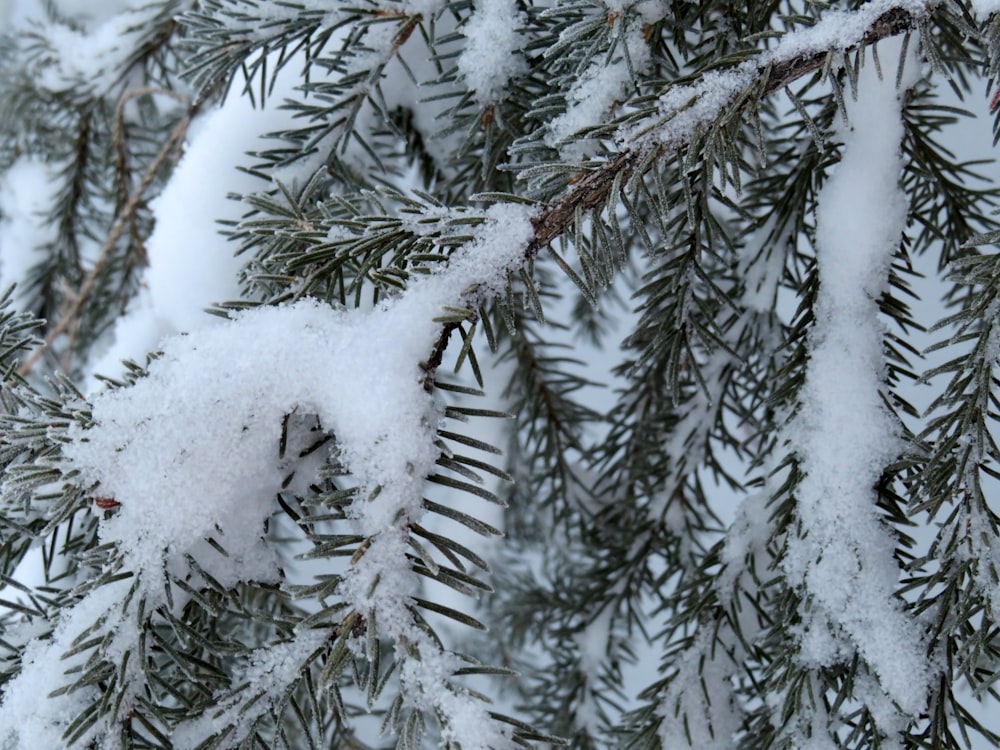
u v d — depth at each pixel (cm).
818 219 28
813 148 31
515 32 29
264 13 29
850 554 25
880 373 27
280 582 25
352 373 23
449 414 23
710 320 29
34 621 26
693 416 37
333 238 26
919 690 24
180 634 23
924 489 24
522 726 22
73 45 53
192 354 23
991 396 23
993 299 23
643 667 68
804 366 27
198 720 24
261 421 24
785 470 30
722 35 28
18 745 23
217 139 35
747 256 34
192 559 23
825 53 24
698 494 38
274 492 24
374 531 22
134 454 23
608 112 27
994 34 24
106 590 24
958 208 31
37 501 26
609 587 43
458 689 21
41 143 59
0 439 24
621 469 41
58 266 58
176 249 35
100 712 23
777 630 27
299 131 30
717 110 24
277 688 23
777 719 28
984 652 25
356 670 22
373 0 29
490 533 22
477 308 24
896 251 28
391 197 25
